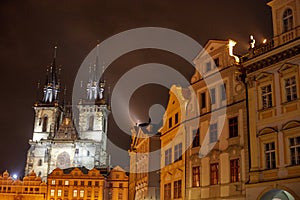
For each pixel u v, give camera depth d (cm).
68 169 11900
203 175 3909
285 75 3136
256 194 3148
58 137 14100
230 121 3688
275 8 3372
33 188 11644
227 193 3531
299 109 2969
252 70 3456
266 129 3206
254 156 3272
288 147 2991
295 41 3019
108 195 11425
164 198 4688
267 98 3294
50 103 14838
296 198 2814
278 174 3017
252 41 3572
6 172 11938
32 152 13900
